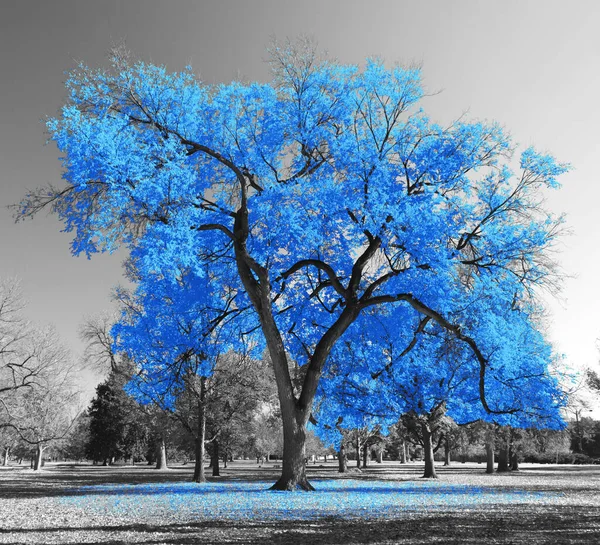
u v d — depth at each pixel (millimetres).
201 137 18641
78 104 15625
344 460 41219
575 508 12320
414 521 9719
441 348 21375
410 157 18828
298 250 19766
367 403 23672
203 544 7340
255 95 18812
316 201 16859
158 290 20781
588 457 67125
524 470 47031
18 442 52344
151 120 17281
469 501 14070
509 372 19469
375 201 16500
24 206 15359
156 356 22469
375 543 7352
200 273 14562
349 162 17828
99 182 14812
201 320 21359
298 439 17875
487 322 18297
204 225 17859
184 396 30203
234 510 11602
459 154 18484
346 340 22391
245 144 19016
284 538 7844
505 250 18266
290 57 19094
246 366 30453
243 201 18094
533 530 8547
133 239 15242
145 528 8992
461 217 18172
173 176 14484
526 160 18391
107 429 67812
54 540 7711
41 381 38344
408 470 48500
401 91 19359
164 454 56312
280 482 17703
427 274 17625
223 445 40125
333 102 19531
